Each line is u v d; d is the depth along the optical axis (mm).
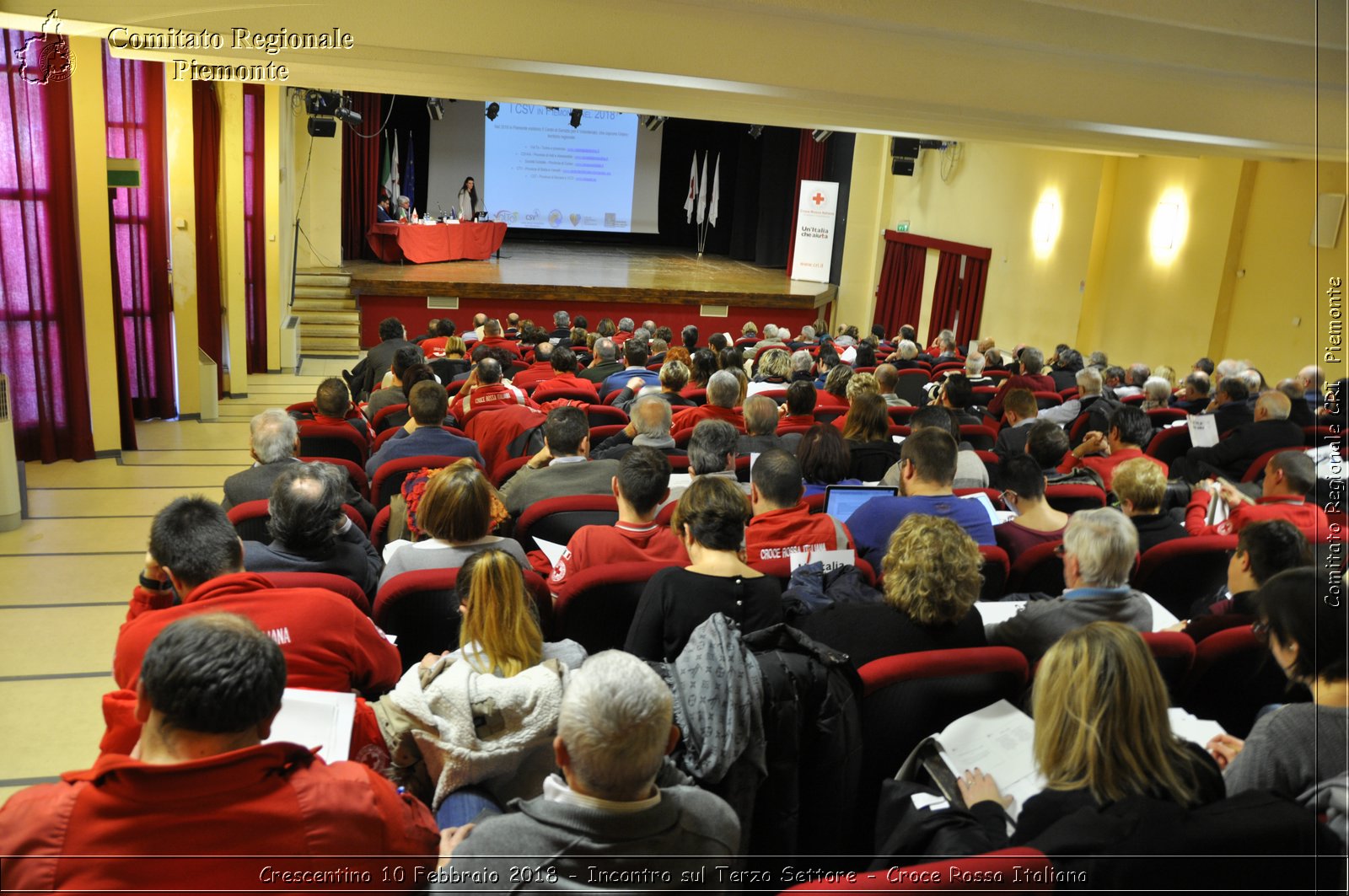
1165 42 6074
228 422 9234
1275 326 10398
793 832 2148
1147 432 4887
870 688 2178
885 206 18422
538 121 20781
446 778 2104
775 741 2084
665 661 2521
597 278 17188
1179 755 1768
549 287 15758
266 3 4906
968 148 15727
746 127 22062
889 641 2367
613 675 1561
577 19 5320
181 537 2350
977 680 2223
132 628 2135
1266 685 2553
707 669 2033
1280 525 2650
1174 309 11695
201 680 1486
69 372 7355
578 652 2430
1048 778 1809
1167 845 1598
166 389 9047
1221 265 10953
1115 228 12742
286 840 1521
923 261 17125
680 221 24641
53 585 5012
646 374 7438
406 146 20734
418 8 5078
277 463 3922
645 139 21406
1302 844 1618
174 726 1504
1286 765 1873
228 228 10195
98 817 1460
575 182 21266
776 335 11148
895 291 18078
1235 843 1614
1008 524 3545
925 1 5625
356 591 2705
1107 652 1751
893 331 18234
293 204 14641
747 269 20812
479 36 5230
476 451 4727
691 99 7664
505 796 2166
